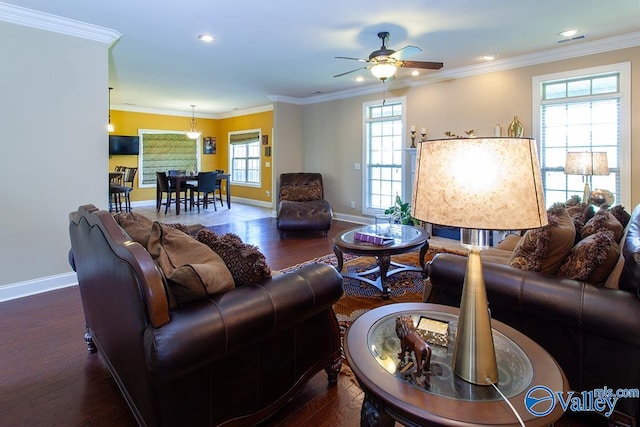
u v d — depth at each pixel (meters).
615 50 4.14
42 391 1.97
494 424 0.94
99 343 2.04
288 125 7.68
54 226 3.53
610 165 4.29
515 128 4.86
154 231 1.63
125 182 8.45
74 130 3.61
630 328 1.41
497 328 1.45
